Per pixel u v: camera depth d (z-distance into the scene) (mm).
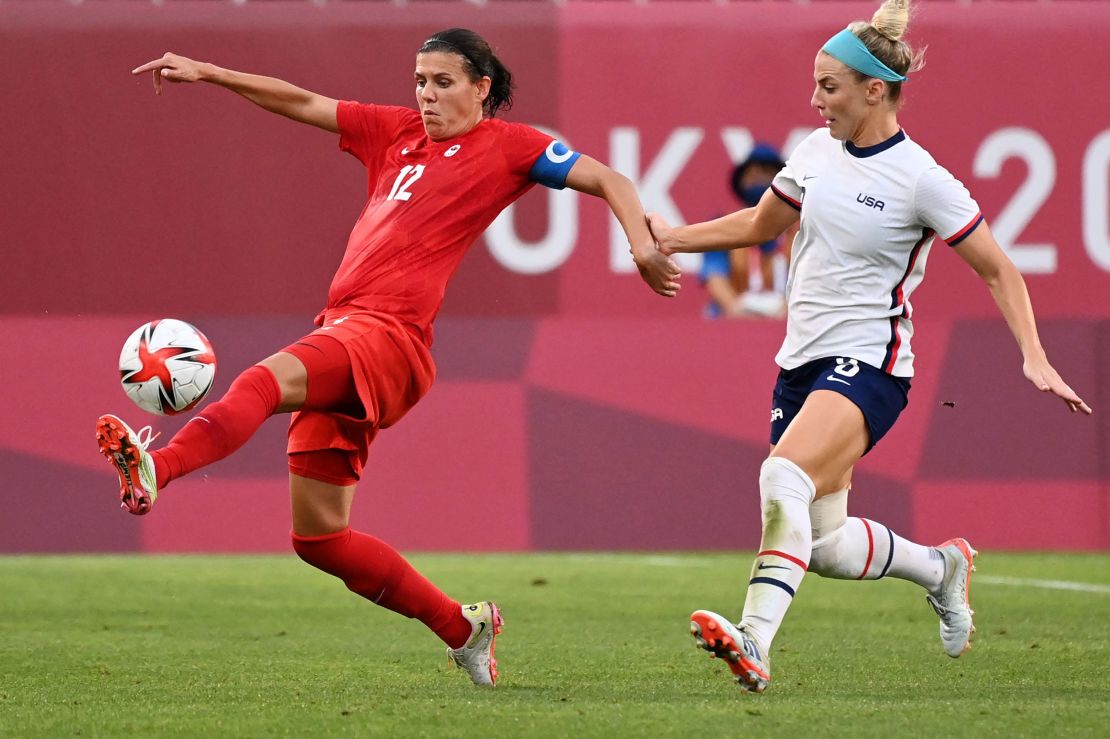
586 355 37562
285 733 13102
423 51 16391
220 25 38188
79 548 36250
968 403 37750
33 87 37812
